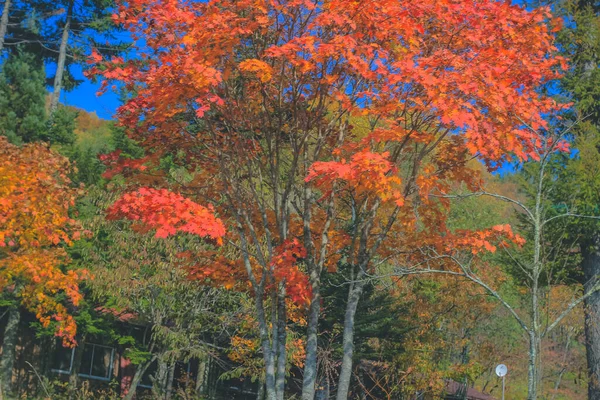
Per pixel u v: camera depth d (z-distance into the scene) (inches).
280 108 426.6
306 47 370.3
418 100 379.9
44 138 1109.7
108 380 1064.8
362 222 472.7
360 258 458.6
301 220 499.8
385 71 378.3
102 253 841.5
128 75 410.9
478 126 385.1
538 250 385.4
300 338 885.2
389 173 425.1
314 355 432.5
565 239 649.6
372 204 498.0
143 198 383.2
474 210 1505.9
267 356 431.5
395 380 968.9
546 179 548.4
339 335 923.4
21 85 1133.1
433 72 386.9
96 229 824.9
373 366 1000.2
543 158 396.8
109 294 810.2
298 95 427.8
